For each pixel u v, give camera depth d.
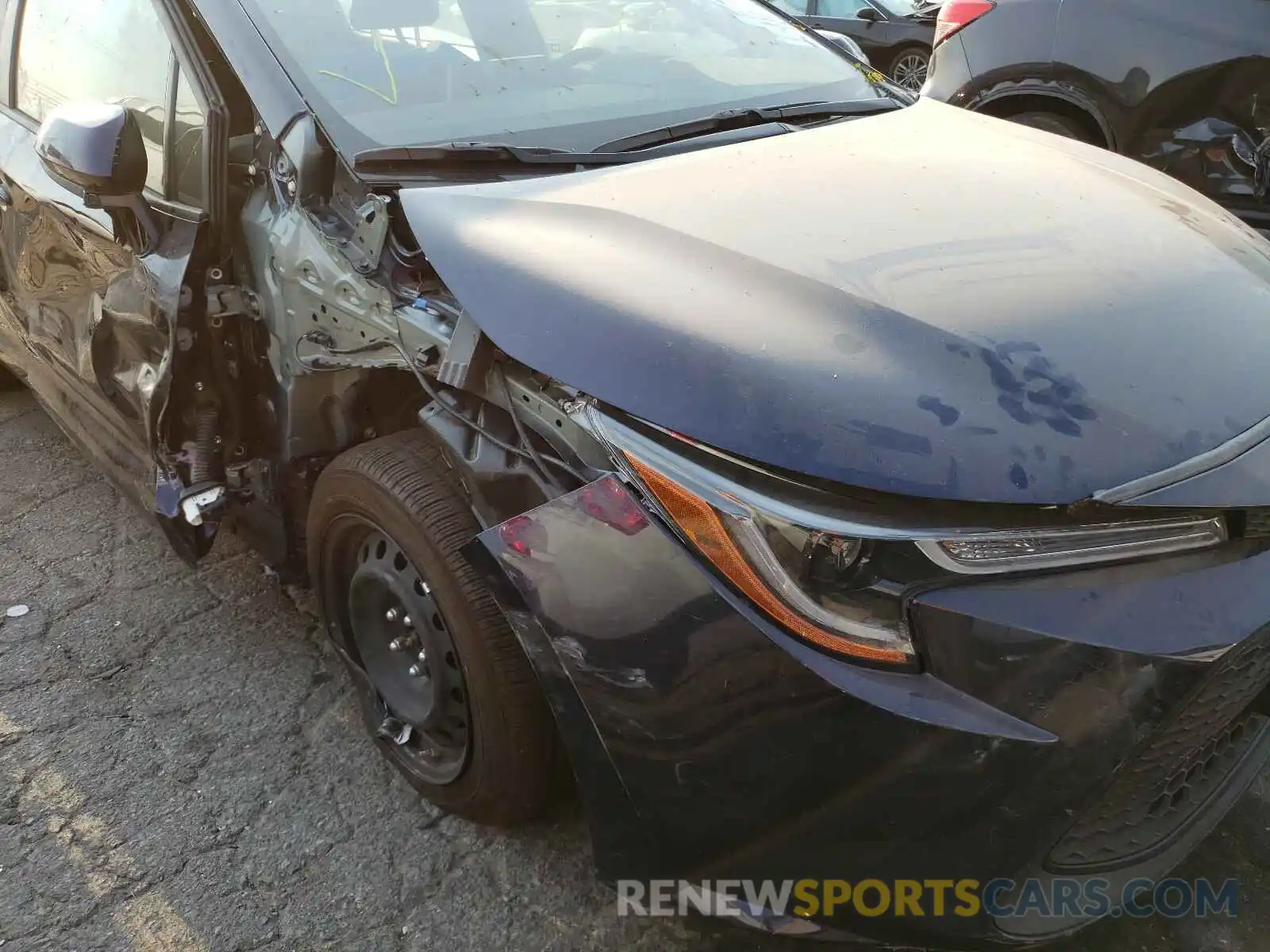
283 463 2.28
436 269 1.78
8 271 3.14
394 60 2.27
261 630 2.81
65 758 2.39
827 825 1.45
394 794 2.28
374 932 1.97
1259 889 1.99
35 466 3.65
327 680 2.62
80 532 3.27
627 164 2.10
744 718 1.44
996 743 1.35
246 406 2.35
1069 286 1.66
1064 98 4.65
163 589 2.99
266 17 2.24
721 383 1.48
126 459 2.75
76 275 2.69
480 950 1.93
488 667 1.81
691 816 1.54
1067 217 1.89
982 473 1.38
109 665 2.69
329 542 2.19
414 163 2.04
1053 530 1.38
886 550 1.38
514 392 1.70
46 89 2.95
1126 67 4.41
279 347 2.17
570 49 2.52
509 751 1.87
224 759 2.38
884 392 1.45
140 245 2.30
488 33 2.45
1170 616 1.39
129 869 2.12
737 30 2.82
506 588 1.61
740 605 1.43
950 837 1.41
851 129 2.35
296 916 2.00
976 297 1.60
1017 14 4.70
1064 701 1.36
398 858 2.12
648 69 2.55
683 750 1.50
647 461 1.49
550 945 1.93
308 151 2.03
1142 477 1.40
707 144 2.25
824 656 1.39
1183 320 1.64
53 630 2.82
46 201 2.68
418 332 1.82
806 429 1.42
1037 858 1.44
